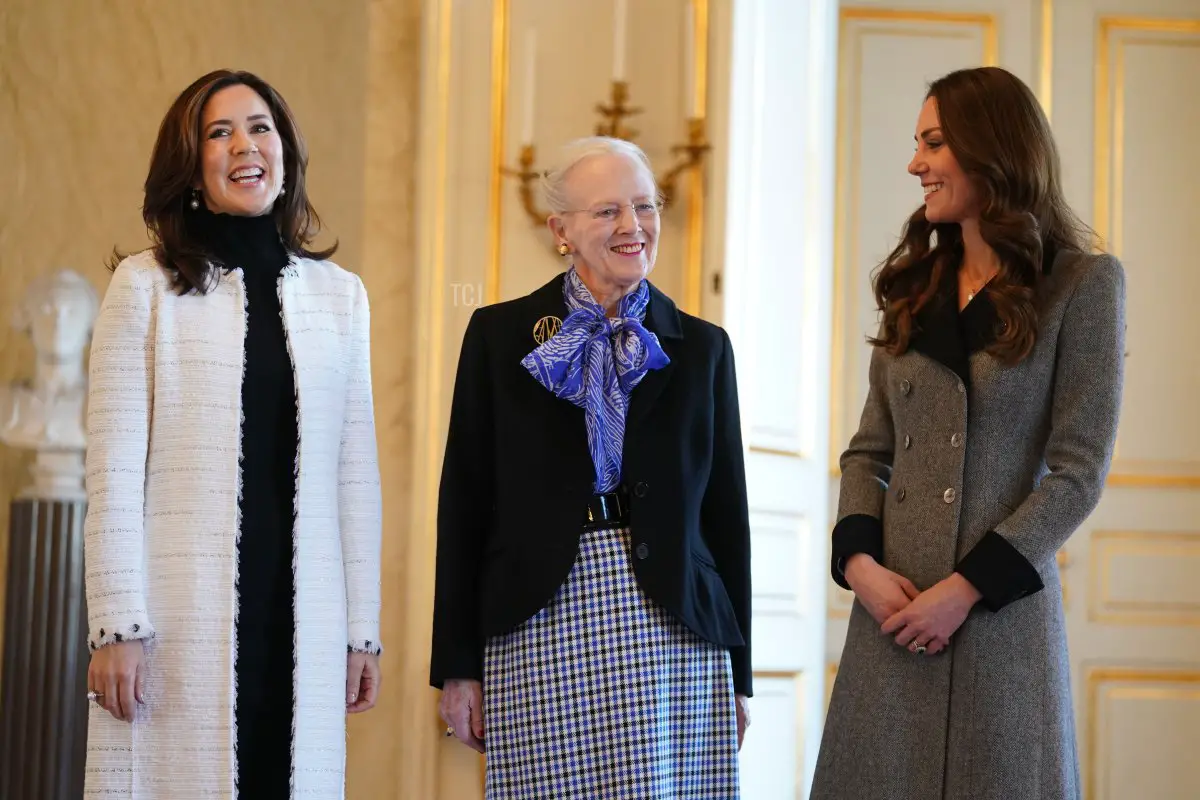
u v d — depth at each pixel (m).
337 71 5.84
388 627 5.46
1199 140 6.70
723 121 5.41
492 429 3.35
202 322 3.17
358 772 5.40
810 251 5.83
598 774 3.09
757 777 5.43
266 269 3.32
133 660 2.97
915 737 3.24
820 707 5.75
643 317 3.36
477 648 3.26
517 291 5.41
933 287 3.49
